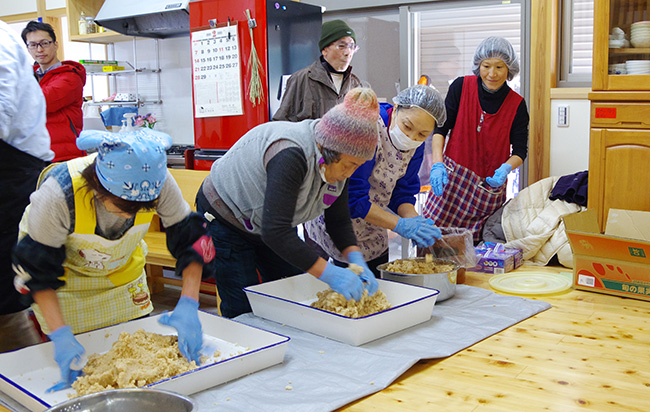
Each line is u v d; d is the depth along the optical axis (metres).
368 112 1.49
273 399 1.27
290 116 3.40
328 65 3.38
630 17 2.70
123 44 5.71
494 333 1.66
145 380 1.27
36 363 1.42
